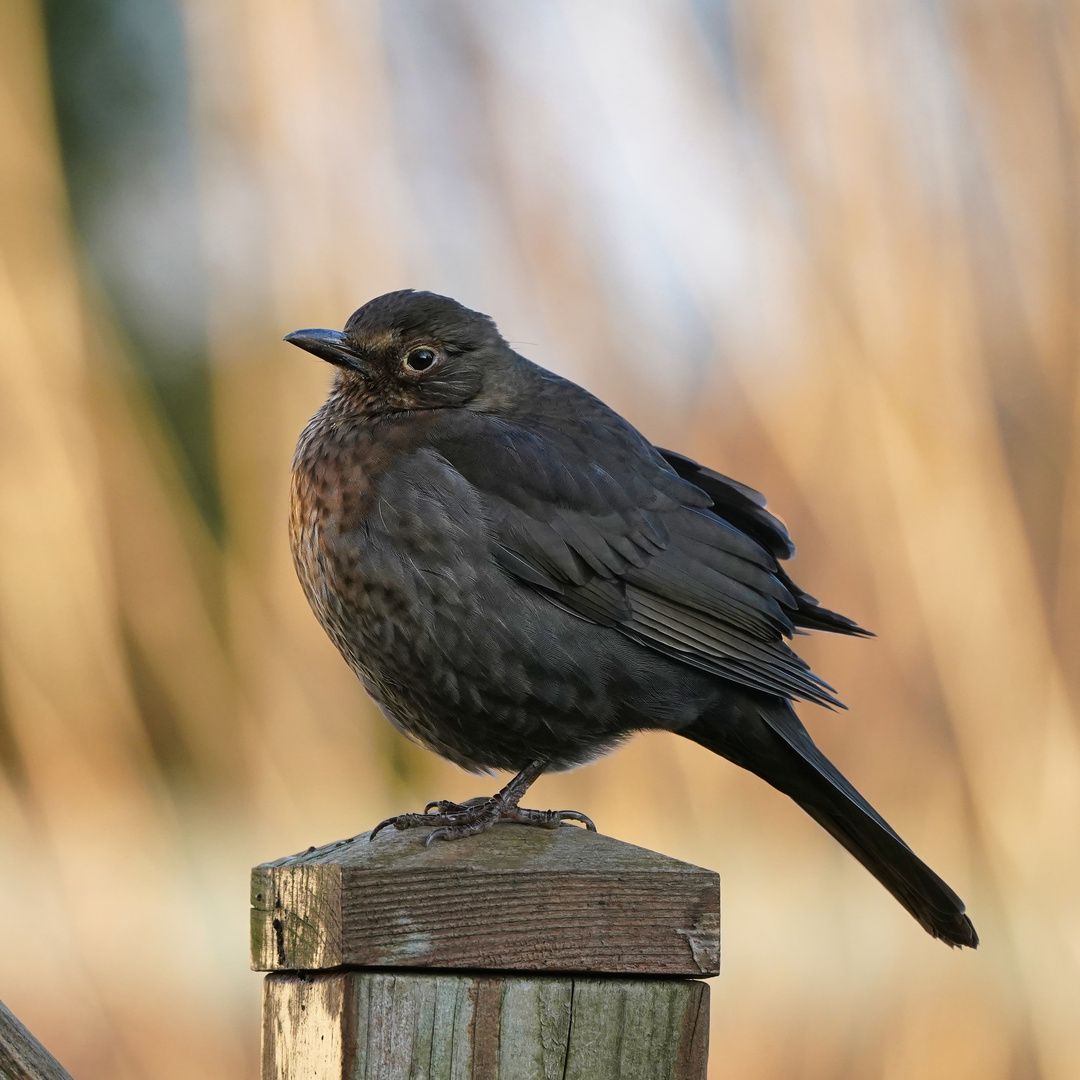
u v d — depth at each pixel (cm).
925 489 1169
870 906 1254
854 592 1192
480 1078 441
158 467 1430
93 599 1333
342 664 1295
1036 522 1191
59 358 1388
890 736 1195
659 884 450
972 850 1163
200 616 1367
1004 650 1163
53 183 1424
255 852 1267
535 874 449
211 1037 1212
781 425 1190
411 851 470
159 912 1258
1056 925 1129
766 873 1234
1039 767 1152
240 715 1298
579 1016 445
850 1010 1160
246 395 1343
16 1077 432
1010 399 1205
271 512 1317
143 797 1299
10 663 1304
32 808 1290
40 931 1245
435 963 444
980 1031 1125
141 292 2314
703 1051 446
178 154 2731
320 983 444
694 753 1204
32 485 1337
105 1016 1204
